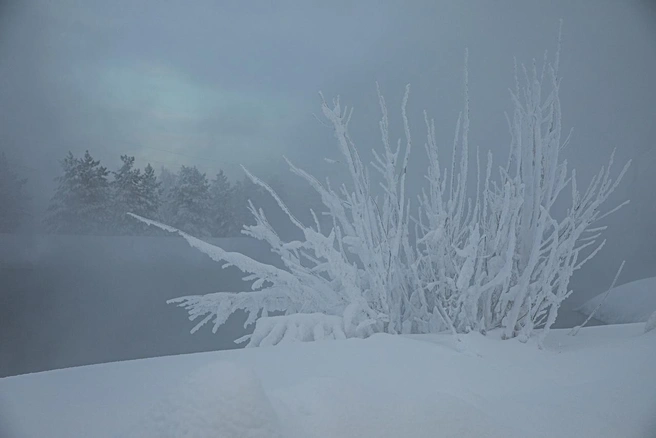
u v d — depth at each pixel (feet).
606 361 9.66
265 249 78.74
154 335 30.89
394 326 15.16
